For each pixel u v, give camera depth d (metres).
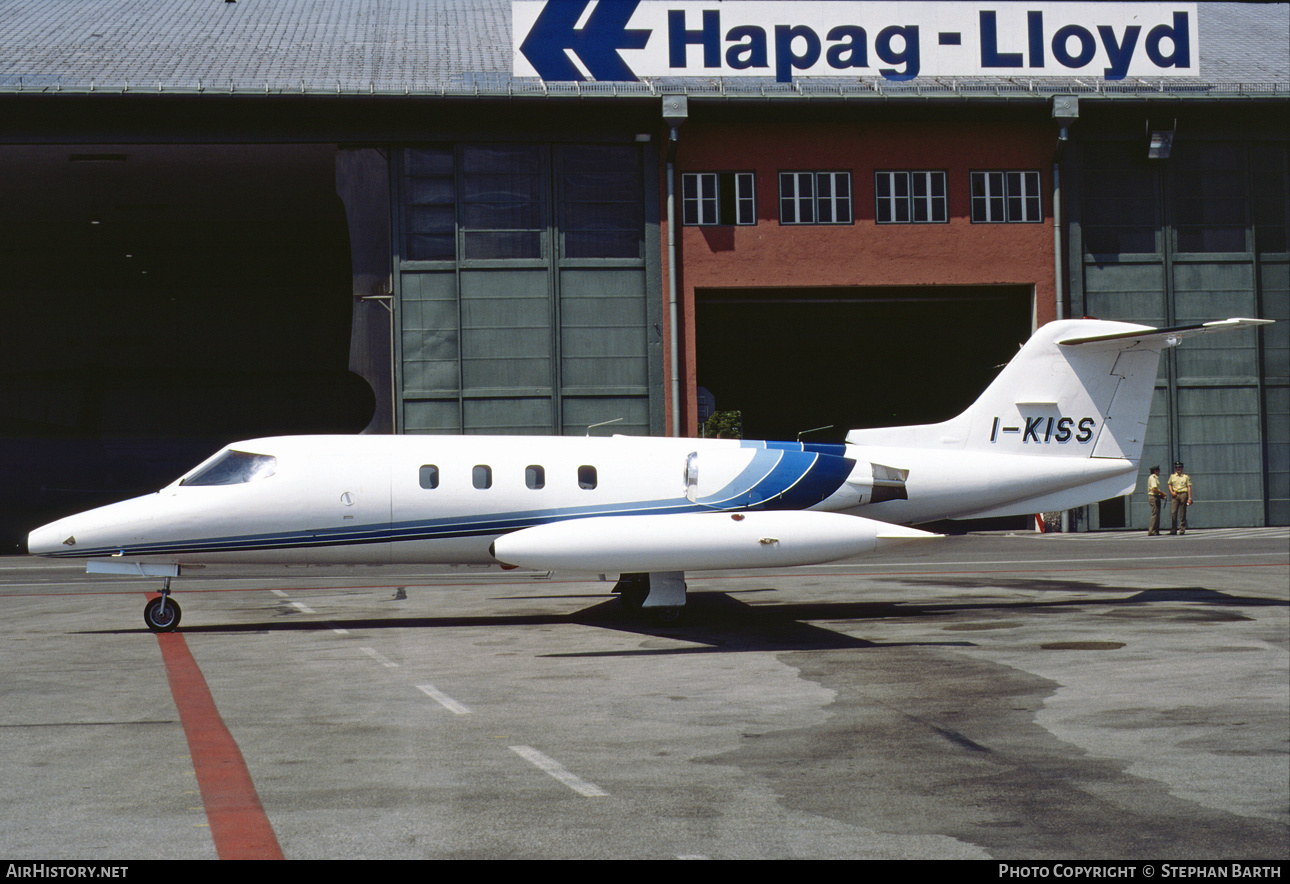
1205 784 6.85
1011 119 31.38
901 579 19.89
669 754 7.57
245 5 36.84
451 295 30.25
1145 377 16.67
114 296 47.50
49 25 33.34
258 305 48.28
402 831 5.90
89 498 38.16
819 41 30.55
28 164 31.70
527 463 14.65
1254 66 34.00
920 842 5.77
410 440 14.73
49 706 9.16
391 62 31.70
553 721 8.59
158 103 28.81
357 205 30.06
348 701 9.37
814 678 10.38
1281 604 15.60
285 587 19.92
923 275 31.19
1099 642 12.38
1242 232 32.28
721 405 43.97
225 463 14.23
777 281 30.88
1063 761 7.39
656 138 30.58
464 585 19.97
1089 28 31.19
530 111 30.12
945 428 16.36
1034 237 31.42
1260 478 32.28
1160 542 27.64
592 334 30.50
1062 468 16.52
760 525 13.89
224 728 8.35
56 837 5.80
